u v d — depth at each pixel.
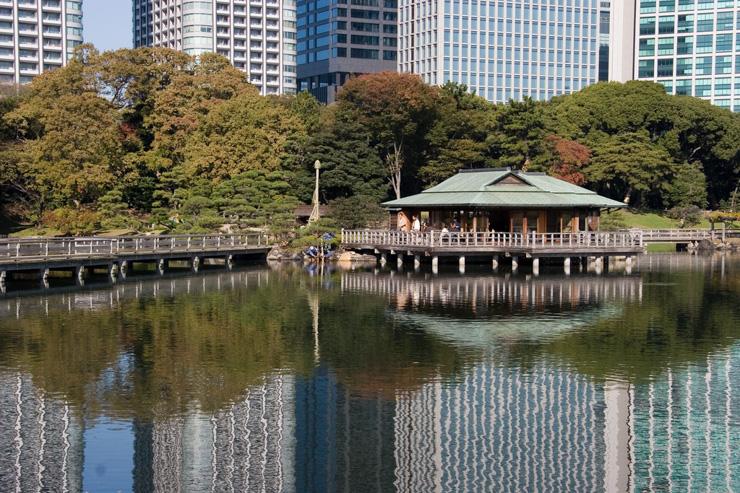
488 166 114.19
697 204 132.00
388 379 37.03
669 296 61.12
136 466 27.44
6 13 196.25
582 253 76.00
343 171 100.44
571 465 28.27
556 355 41.53
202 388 35.25
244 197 91.75
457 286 65.94
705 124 136.12
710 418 32.59
